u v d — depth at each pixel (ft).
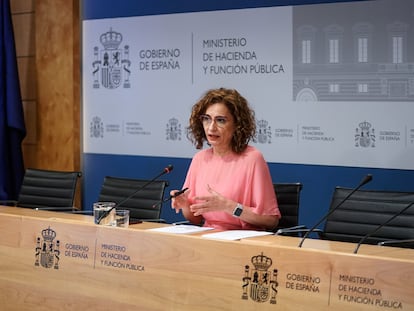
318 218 17.70
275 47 17.89
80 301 11.28
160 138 19.81
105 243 11.01
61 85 21.03
